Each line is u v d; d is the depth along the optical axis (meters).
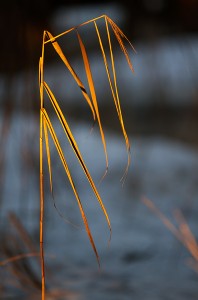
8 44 3.65
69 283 3.45
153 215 5.14
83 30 7.95
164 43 4.98
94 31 7.84
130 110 9.31
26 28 3.74
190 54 4.72
